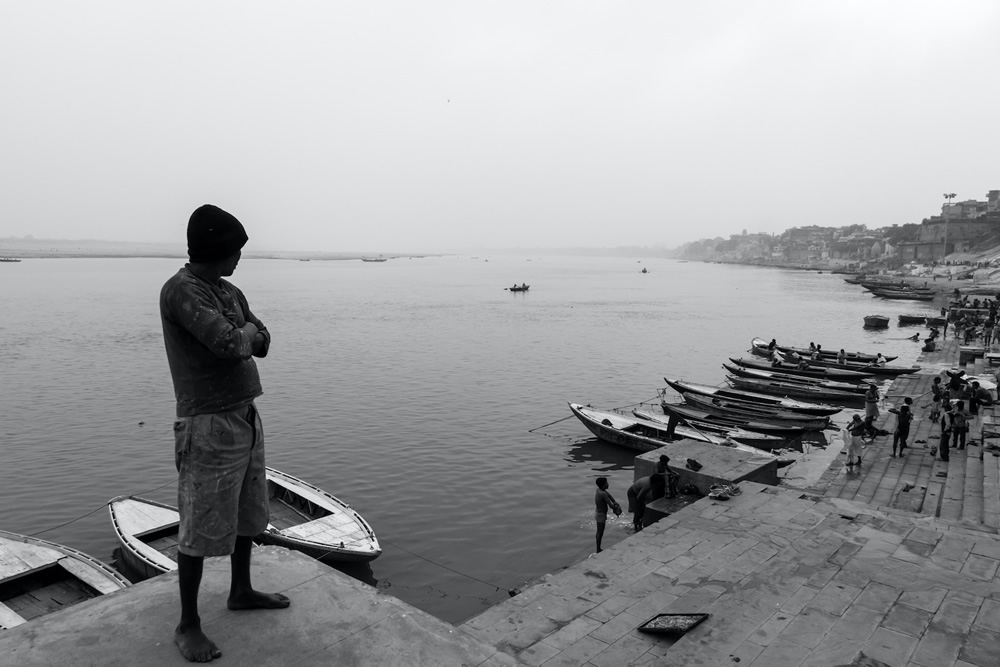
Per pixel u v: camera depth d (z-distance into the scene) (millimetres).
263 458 3928
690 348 51938
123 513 17547
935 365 41500
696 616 8305
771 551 10594
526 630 8562
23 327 58844
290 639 3553
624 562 10445
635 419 27781
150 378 37812
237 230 3754
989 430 21078
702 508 12672
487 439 27031
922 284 113562
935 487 17500
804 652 7523
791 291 122188
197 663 3299
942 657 7293
